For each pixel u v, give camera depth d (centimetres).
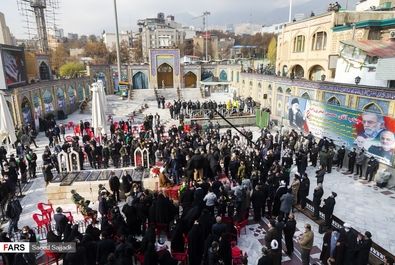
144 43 10369
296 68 2994
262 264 689
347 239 787
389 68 1528
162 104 3388
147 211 1005
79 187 1267
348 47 1873
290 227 899
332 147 1681
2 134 1505
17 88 2153
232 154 1505
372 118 1522
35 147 2056
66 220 912
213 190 1129
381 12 2333
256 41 11262
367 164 1516
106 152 1585
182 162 1401
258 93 3161
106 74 4388
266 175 1348
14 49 2356
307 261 842
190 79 4741
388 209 1223
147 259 737
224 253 774
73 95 3484
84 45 11325
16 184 1348
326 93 1947
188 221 913
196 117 2698
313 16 2584
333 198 1020
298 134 2034
